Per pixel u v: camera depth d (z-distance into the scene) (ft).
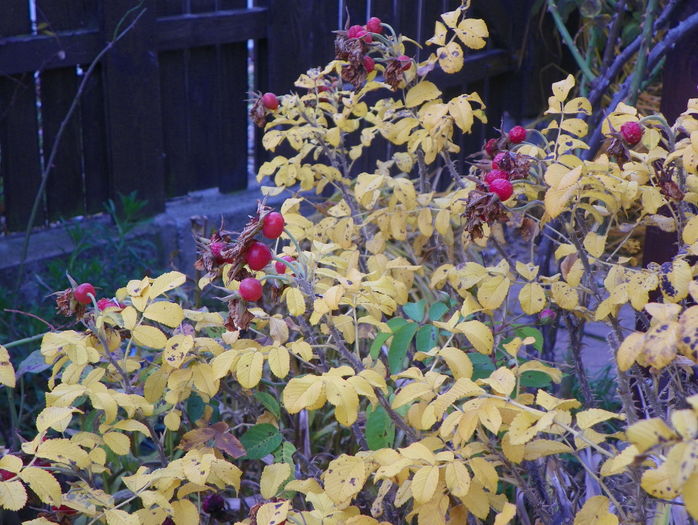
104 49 8.25
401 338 5.69
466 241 5.73
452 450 5.06
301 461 5.96
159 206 9.34
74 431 6.32
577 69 10.89
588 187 5.40
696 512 3.61
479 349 5.26
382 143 10.11
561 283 5.50
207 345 5.41
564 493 5.47
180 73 9.30
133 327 5.31
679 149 5.30
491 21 10.43
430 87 6.00
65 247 8.75
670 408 5.41
